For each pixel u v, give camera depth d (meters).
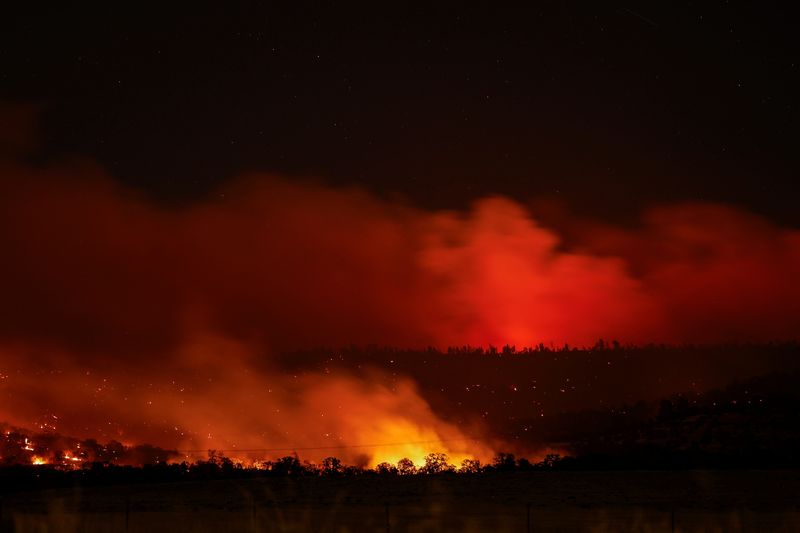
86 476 67.62
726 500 52.84
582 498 54.47
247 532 40.62
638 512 47.41
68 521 44.22
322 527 42.09
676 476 65.25
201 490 61.72
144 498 57.31
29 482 64.75
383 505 51.75
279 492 60.25
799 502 51.81
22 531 41.09
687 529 40.81
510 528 41.31
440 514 47.09
